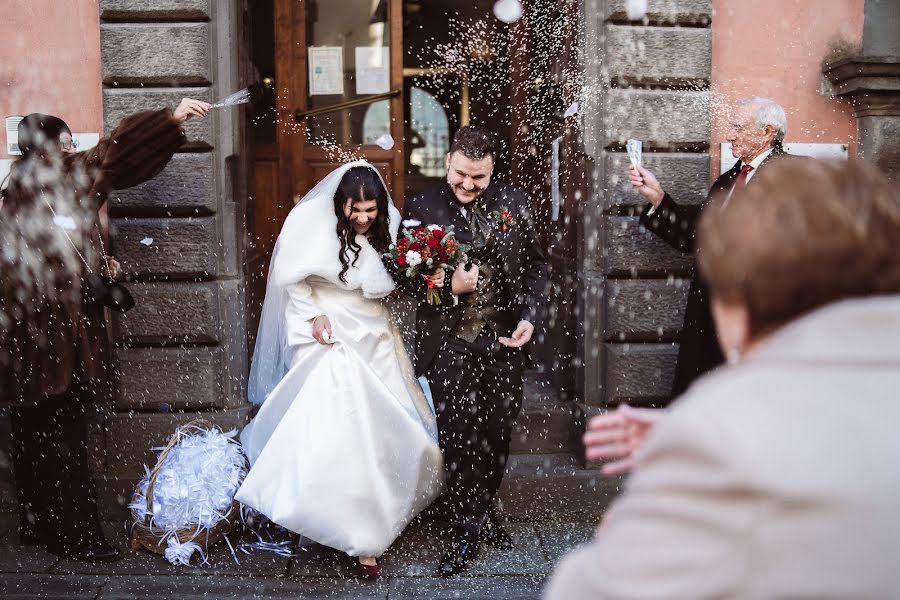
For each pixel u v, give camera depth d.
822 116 4.28
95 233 3.58
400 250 3.34
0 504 4.19
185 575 3.53
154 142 3.52
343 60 5.18
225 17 4.10
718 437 0.80
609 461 4.19
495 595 3.36
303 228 3.54
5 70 4.14
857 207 0.89
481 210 3.49
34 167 3.48
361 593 3.38
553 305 4.91
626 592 0.81
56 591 3.38
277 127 5.16
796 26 4.25
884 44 4.27
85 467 3.66
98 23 4.12
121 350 4.16
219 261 4.17
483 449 3.56
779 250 0.88
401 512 3.52
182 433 3.88
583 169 4.27
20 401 3.46
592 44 4.13
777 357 0.85
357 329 3.60
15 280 3.45
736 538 0.77
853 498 0.75
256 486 3.44
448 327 3.47
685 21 4.14
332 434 3.40
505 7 5.20
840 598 0.74
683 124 4.16
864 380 0.81
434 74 5.96
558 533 3.96
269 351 3.85
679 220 3.80
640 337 4.21
